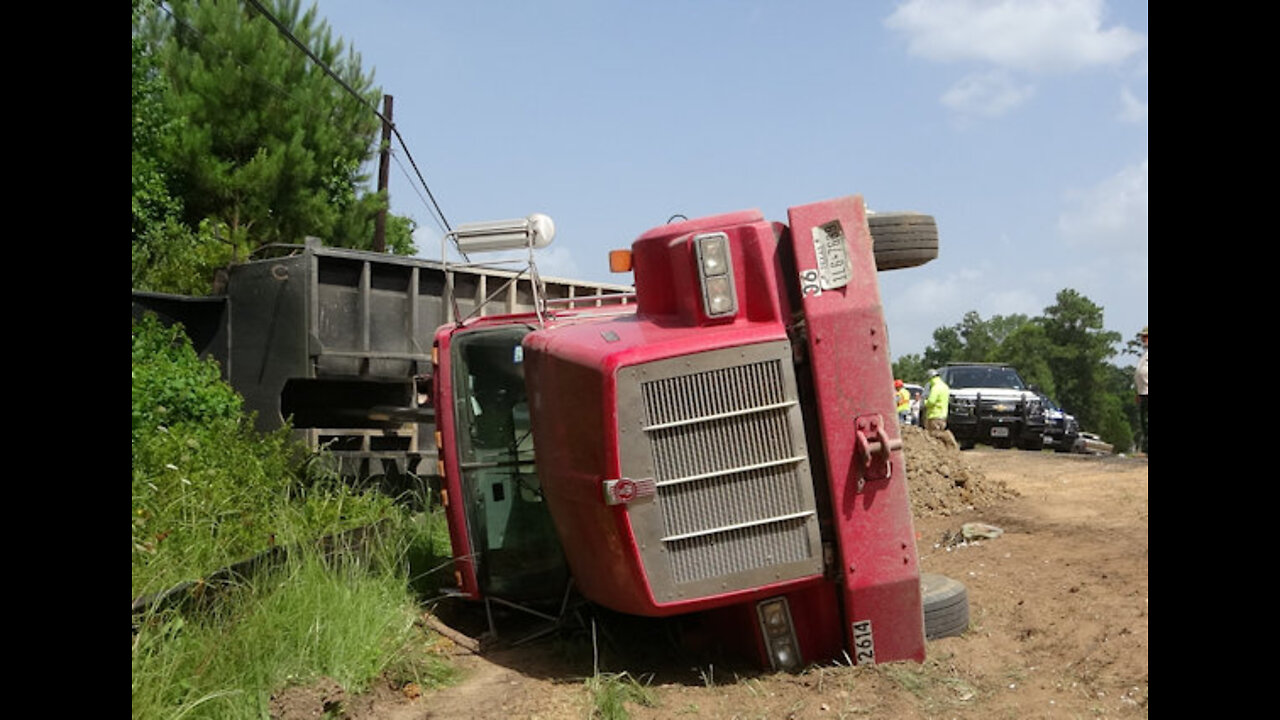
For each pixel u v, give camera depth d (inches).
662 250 257.9
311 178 1064.2
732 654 265.6
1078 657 255.1
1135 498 488.1
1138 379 744.3
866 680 237.6
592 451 241.0
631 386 234.8
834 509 240.7
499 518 309.9
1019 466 708.7
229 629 242.1
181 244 796.0
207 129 999.6
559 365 253.3
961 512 503.8
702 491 237.0
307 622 253.8
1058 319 4436.5
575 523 251.9
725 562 237.8
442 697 251.4
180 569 289.1
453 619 322.3
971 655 262.4
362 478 491.2
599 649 284.2
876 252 257.9
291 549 285.9
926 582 301.0
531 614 317.7
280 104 1044.5
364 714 234.8
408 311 521.7
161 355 463.2
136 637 223.1
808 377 245.6
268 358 499.2
